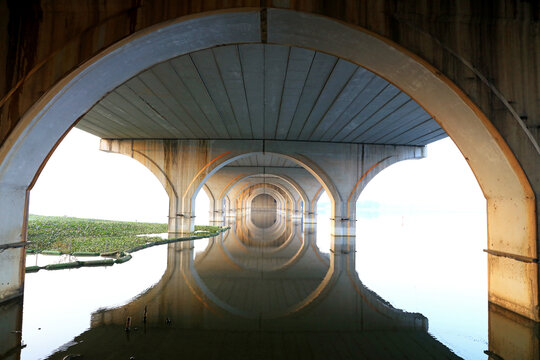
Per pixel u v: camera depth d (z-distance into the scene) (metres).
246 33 5.25
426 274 9.19
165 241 14.56
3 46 4.82
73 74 4.77
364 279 8.55
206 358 3.99
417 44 4.84
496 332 4.93
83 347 4.24
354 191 15.84
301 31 5.15
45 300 6.16
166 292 6.98
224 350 4.23
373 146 16.05
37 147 5.38
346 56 5.64
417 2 4.87
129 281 7.82
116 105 10.80
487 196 5.97
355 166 15.93
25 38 4.81
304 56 7.20
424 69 4.99
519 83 4.98
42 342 4.37
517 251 5.35
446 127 5.82
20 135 4.87
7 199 5.39
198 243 14.88
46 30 4.79
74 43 4.74
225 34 5.26
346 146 15.95
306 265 10.38
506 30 4.99
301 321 5.41
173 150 16.14
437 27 4.89
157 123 13.13
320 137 15.12
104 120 12.71
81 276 8.16
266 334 4.82
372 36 4.82
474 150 5.59
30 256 10.27
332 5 4.73
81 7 4.78
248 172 25.52
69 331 4.77
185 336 4.67
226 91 9.42
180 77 8.43
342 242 15.44
